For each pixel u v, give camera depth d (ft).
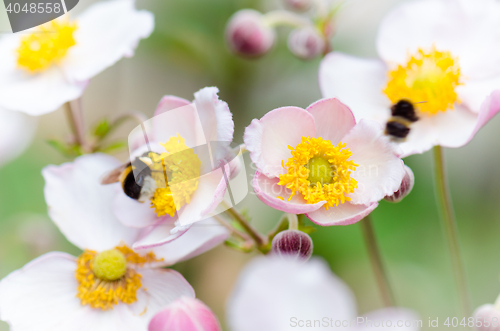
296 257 1.39
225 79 2.13
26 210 1.92
